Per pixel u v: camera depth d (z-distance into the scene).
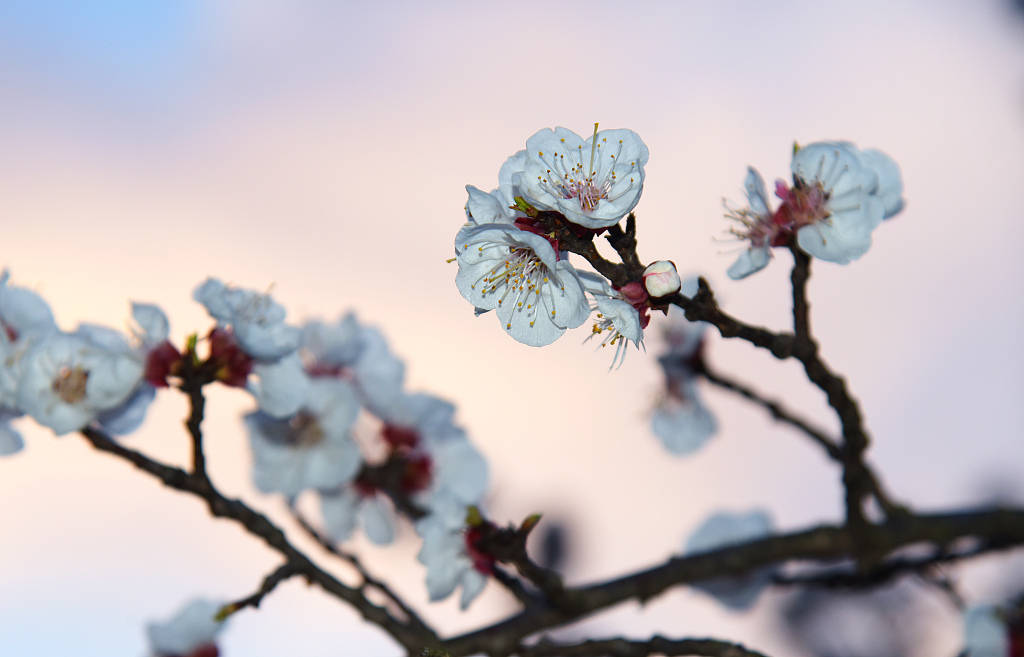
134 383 0.67
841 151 0.66
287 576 0.67
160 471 0.66
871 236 0.65
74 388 0.67
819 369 0.65
